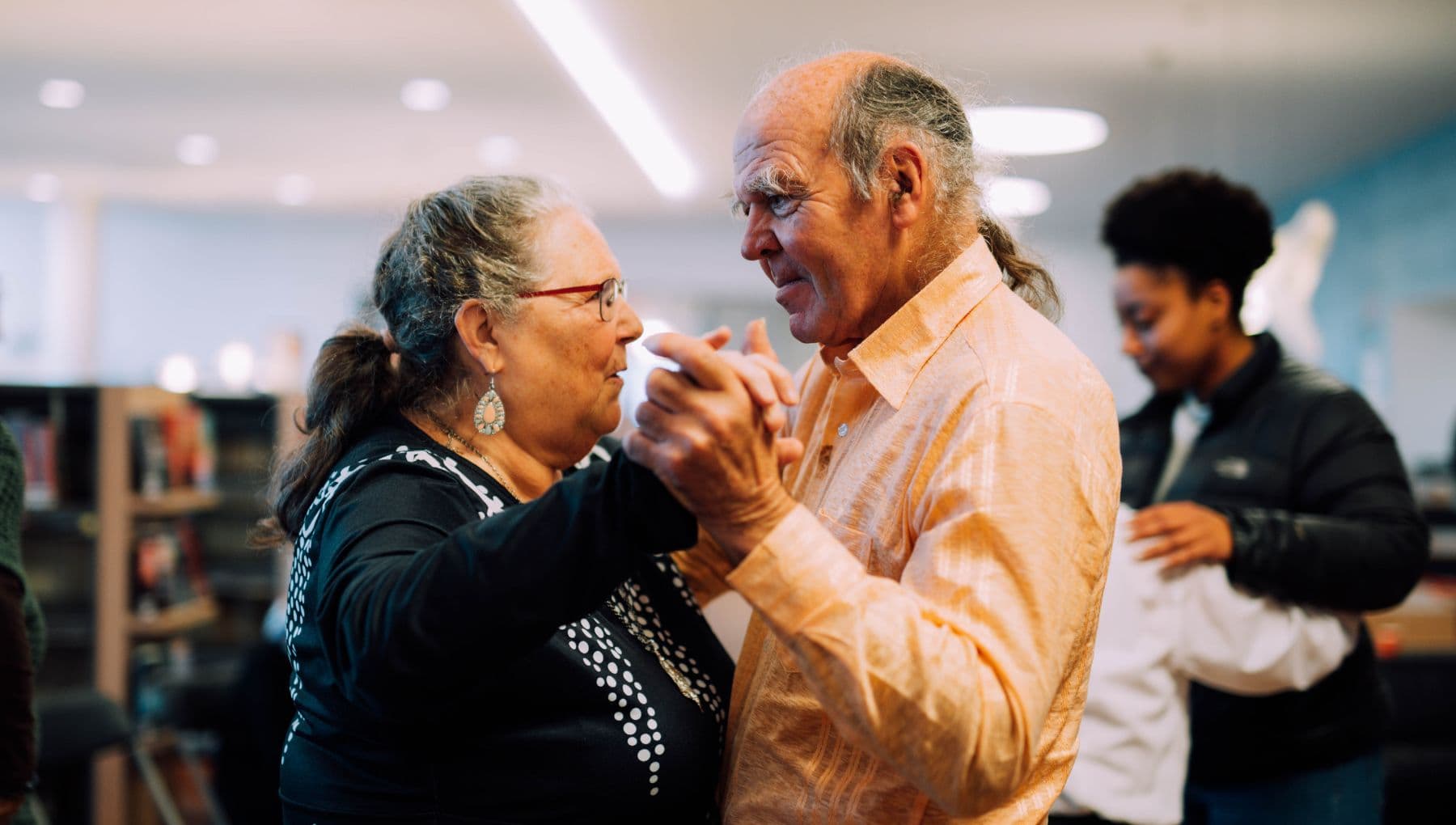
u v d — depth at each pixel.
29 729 1.67
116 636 4.33
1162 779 1.85
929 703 1.03
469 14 6.26
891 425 1.32
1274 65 6.80
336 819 1.33
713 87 7.33
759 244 1.36
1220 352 2.25
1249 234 2.17
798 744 1.31
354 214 13.30
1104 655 1.86
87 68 7.45
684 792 1.39
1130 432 2.41
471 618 1.10
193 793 4.52
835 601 1.05
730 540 1.08
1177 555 1.89
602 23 6.13
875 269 1.33
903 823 1.24
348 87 7.77
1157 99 7.61
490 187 1.43
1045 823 1.30
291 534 1.50
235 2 6.19
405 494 1.30
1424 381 9.05
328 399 1.46
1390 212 9.21
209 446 5.15
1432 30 6.11
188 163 10.48
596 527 1.09
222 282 13.58
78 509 4.31
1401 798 3.44
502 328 1.40
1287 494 2.11
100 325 12.84
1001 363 1.24
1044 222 12.65
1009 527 1.13
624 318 1.47
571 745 1.31
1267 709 2.05
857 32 6.21
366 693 1.15
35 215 13.13
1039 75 7.05
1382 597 1.96
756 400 1.04
